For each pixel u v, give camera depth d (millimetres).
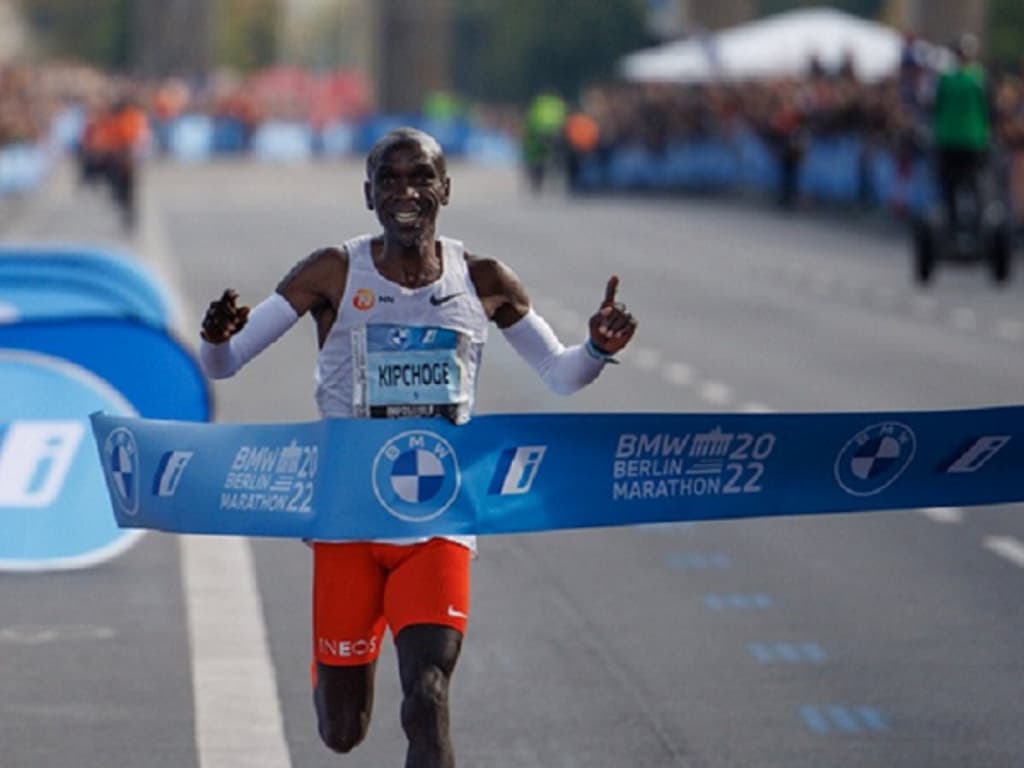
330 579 15555
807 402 42219
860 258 85188
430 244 15594
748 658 23250
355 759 19391
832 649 23656
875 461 16578
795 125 120562
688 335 55844
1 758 19328
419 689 14891
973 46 66688
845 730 20469
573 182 143875
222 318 15188
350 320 15523
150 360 27750
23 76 179875
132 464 15930
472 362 15711
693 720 20797
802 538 30203
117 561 28031
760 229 104250
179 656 23109
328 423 15406
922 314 62000
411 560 15422
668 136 146375
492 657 23250
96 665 22688
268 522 15641
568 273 77000
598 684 22125
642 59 151500
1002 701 21516
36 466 27734
